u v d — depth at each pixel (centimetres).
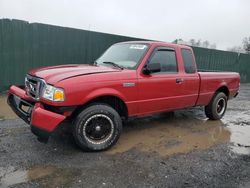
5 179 321
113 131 426
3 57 797
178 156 418
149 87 470
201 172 367
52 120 367
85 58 958
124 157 402
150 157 408
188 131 554
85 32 941
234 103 945
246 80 1886
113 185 321
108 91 412
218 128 591
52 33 867
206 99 614
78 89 384
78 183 321
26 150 404
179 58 537
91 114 402
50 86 375
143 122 599
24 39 821
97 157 396
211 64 1568
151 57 482
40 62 862
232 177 357
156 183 332
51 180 324
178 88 527
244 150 461
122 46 534
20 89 463
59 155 394
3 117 572
